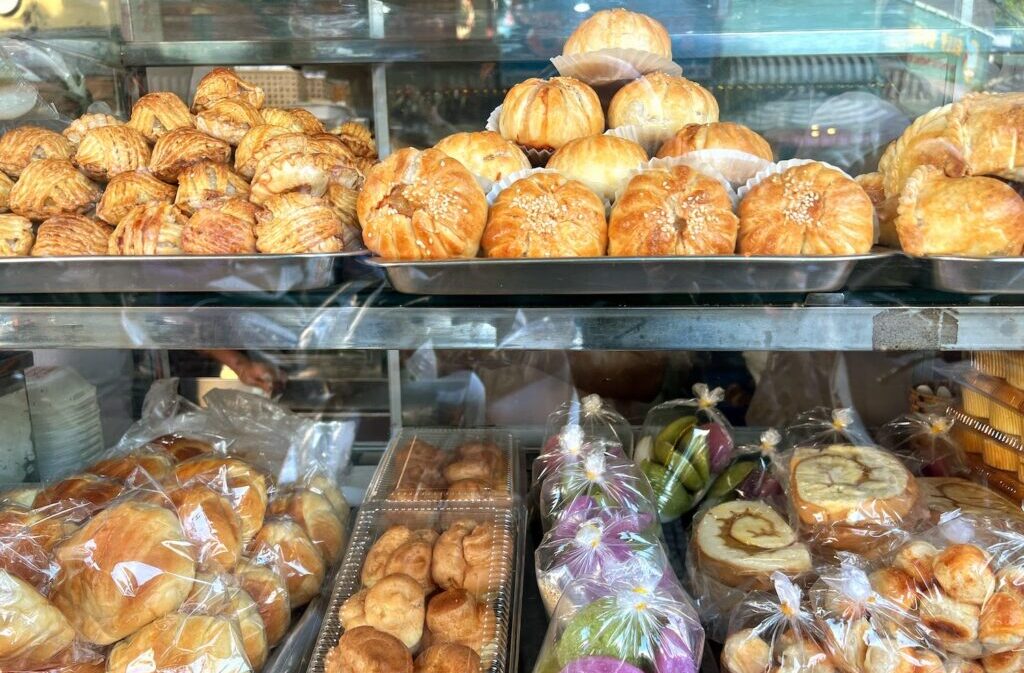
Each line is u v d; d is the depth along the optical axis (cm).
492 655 100
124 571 90
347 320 97
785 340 93
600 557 107
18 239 103
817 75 135
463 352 142
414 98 146
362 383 145
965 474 125
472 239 98
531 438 146
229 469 117
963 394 130
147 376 142
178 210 104
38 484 125
